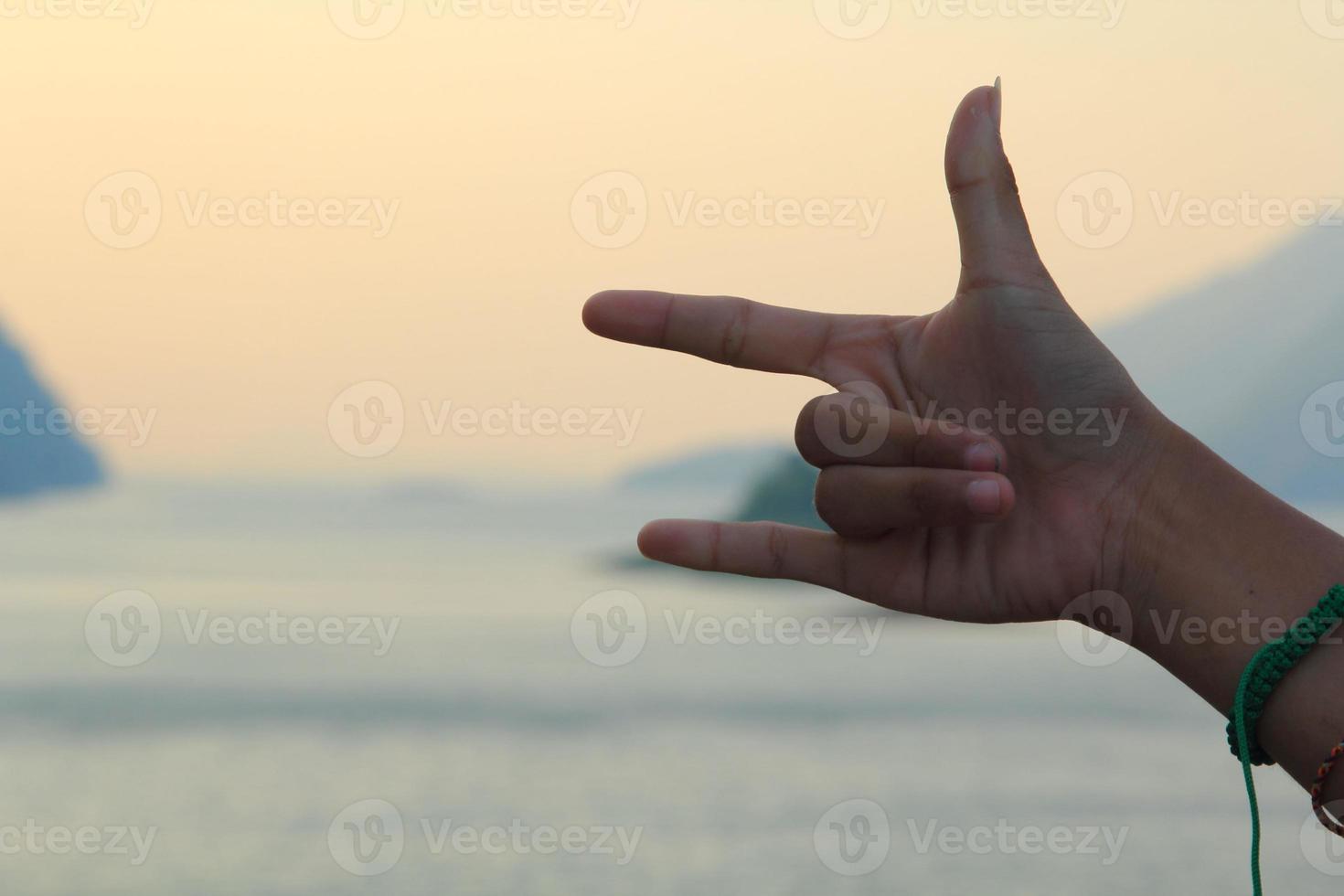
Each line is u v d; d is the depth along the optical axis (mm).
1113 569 859
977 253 903
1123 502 864
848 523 852
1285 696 766
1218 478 849
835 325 972
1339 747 727
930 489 794
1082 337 886
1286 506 833
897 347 954
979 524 903
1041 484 890
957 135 895
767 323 973
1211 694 821
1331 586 779
